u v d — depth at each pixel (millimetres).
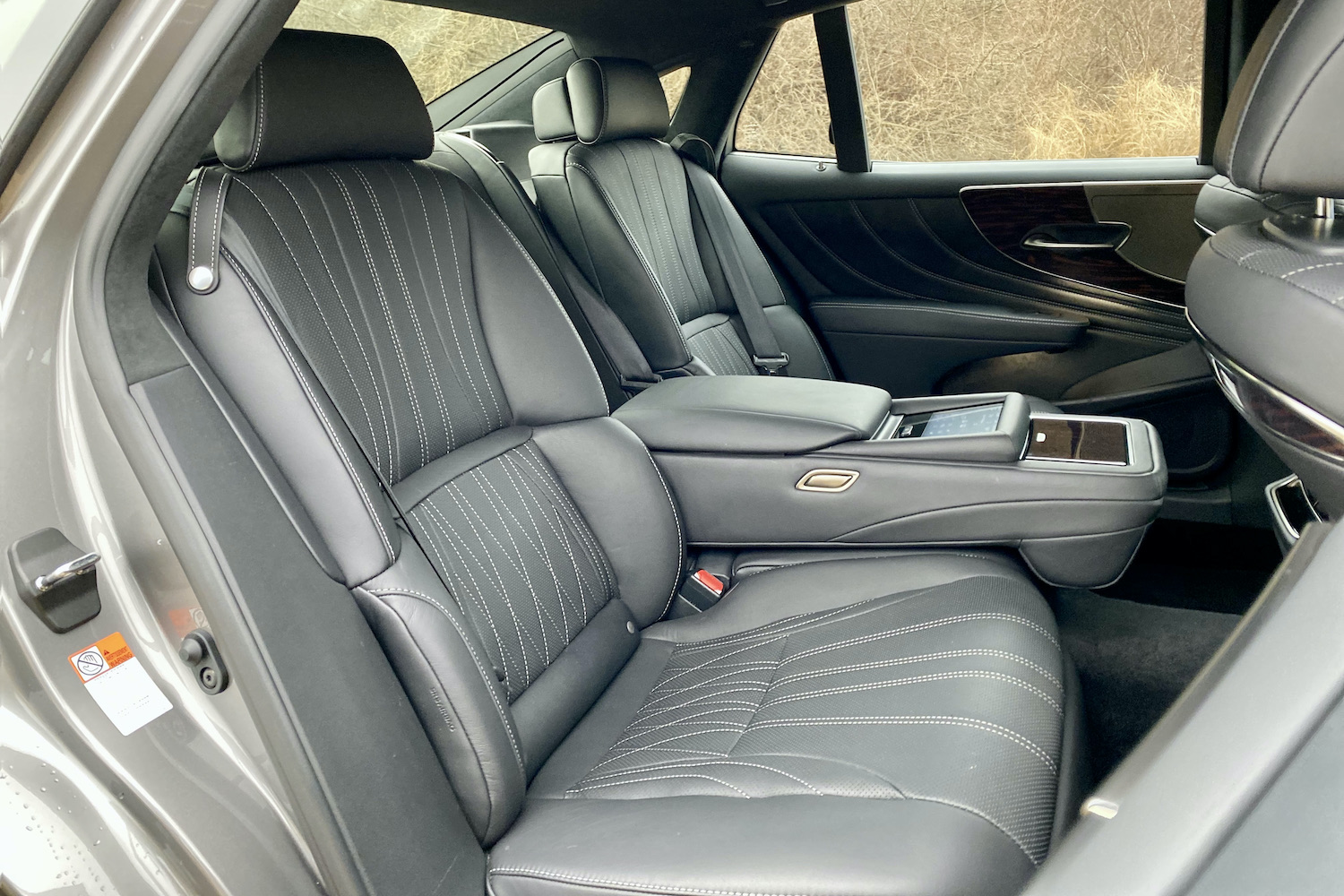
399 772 971
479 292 1446
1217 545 2191
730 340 2408
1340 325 688
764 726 1209
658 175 2293
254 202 1104
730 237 2473
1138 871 554
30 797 872
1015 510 1504
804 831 966
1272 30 726
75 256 853
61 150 808
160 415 864
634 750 1250
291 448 1026
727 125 2711
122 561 890
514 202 2045
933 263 2625
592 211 2023
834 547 1622
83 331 851
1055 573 1527
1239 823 536
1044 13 2455
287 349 1045
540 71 2295
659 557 1530
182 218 1076
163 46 772
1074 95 2471
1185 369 2293
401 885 945
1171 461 2295
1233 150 760
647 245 2152
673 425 1645
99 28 771
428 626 1030
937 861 915
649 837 1008
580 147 2082
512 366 1464
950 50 2535
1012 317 2506
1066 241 2439
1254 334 780
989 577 1454
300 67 1180
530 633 1303
